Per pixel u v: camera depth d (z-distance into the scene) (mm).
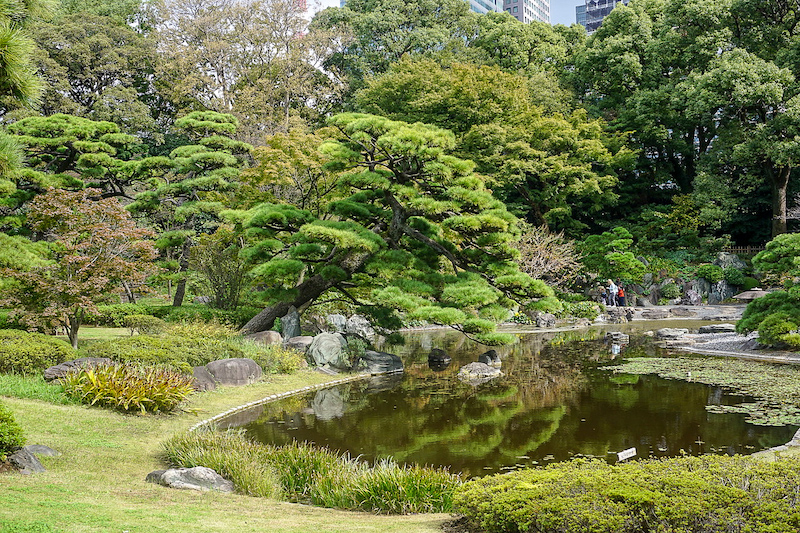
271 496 7371
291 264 17234
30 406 10625
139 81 45000
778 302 19469
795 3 35031
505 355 21281
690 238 39594
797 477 5234
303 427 11734
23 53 5586
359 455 9867
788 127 32375
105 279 14742
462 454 9961
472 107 37281
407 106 39062
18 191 22031
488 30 52281
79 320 15656
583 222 46656
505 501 5137
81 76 39469
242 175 22953
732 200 36656
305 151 21875
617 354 20875
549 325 30375
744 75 32344
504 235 17031
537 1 132875
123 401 11406
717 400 13297
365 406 13570
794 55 33625
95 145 23828
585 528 4629
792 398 13234
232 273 23125
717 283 36156
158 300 32062
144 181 26000
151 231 16391
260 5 40969
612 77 43625
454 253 18594
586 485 5230
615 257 34312
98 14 45156
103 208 15609
